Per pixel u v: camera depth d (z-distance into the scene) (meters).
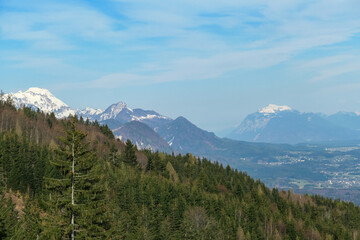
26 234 55.62
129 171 164.50
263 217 171.38
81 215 32.72
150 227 108.88
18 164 124.50
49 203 32.62
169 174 196.50
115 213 95.62
